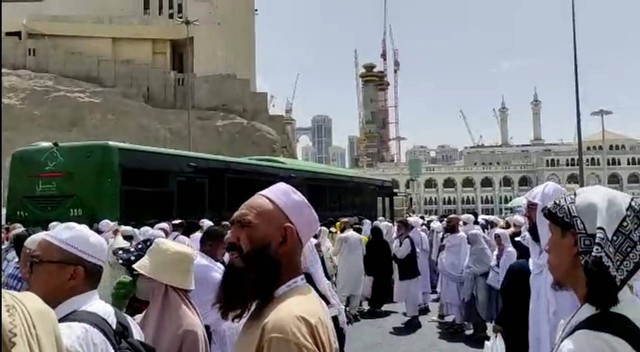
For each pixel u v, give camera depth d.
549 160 108.56
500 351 4.50
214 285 5.45
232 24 68.38
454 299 13.01
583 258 2.31
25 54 53.16
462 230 13.88
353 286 14.76
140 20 60.56
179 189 15.40
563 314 5.46
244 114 58.25
